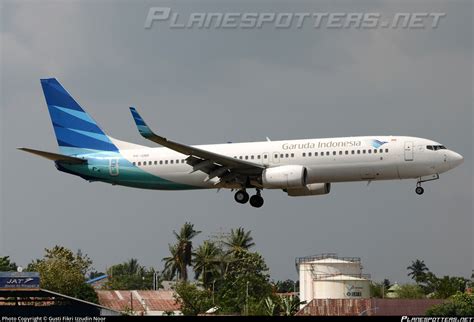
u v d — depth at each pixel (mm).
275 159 126938
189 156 126250
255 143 129875
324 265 150375
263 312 142125
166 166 133875
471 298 122875
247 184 130500
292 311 141500
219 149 130500
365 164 123125
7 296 121188
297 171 123688
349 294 144750
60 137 141750
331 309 125875
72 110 141625
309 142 126562
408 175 122875
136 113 117250
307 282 150875
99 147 139500
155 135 117562
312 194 132375
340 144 124625
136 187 137500
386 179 124438
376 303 124688
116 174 136500
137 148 137375
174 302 168625
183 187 134375
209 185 132750
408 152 121812
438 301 124562
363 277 149500
